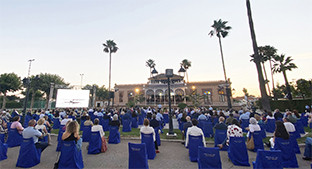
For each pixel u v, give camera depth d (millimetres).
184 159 5250
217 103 36281
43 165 4715
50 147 6715
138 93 41250
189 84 41438
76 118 12234
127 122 10273
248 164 4609
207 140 7664
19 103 40344
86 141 7703
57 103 27531
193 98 30891
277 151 3191
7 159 5188
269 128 9344
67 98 28281
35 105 37875
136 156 3900
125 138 8266
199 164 3695
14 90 37281
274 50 35031
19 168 4480
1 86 34719
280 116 9609
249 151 5957
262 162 3232
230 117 8547
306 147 5074
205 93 40000
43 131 5770
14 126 6730
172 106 35781
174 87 38281
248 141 6062
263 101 16328
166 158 5352
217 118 11406
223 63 30156
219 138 6254
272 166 3148
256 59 17297
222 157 5344
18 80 38000
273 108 26859
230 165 4688
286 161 4539
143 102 40219
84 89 30391
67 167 4227
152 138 5434
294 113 9766
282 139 4676
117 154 5770
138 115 13953
